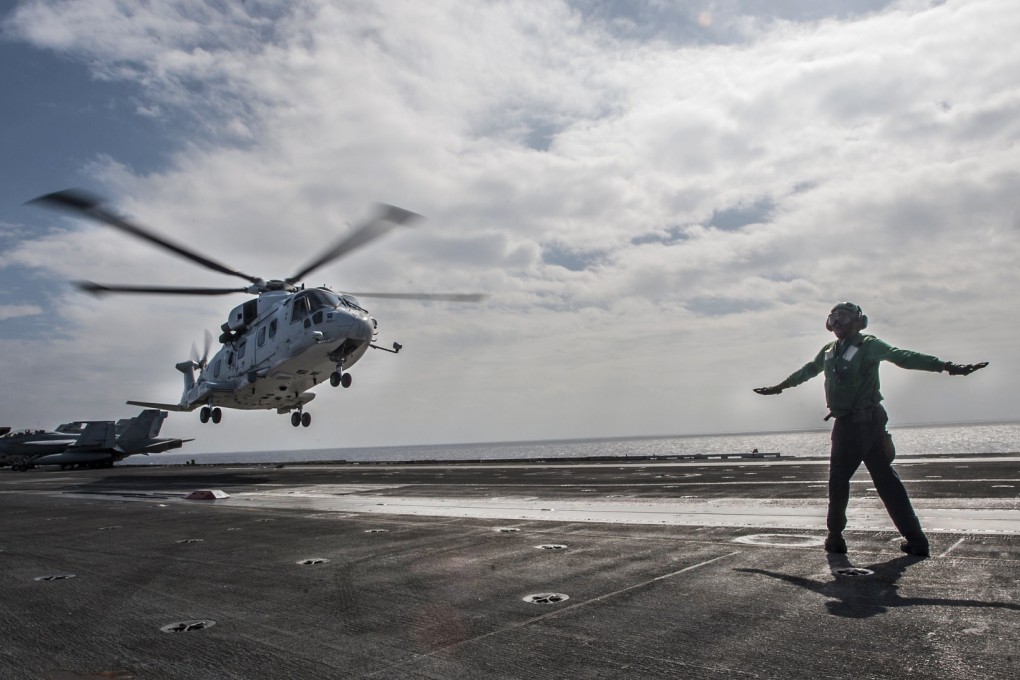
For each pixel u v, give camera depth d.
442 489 15.66
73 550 8.27
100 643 4.38
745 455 29.02
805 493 11.09
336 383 24.36
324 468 37.97
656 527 7.95
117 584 6.17
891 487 5.83
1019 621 3.89
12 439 54.06
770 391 6.84
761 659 3.50
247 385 26.78
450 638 4.13
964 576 4.93
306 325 23.66
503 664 3.65
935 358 5.52
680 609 4.45
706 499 10.82
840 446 5.95
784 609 4.34
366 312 24.83
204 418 30.89
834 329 6.12
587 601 4.79
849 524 7.56
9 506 15.05
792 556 5.90
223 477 27.22
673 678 3.32
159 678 3.70
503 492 14.11
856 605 4.34
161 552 7.82
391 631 4.34
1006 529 6.75
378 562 6.62
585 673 3.45
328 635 4.32
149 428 53.84
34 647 4.36
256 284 27.42
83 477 31.98
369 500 13.35
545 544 7.18
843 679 3.19
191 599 5.47
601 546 6.89
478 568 6.10
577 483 15.70
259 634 4.41
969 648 3.50
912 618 4.02
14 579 6.62
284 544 8.00
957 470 14.32
